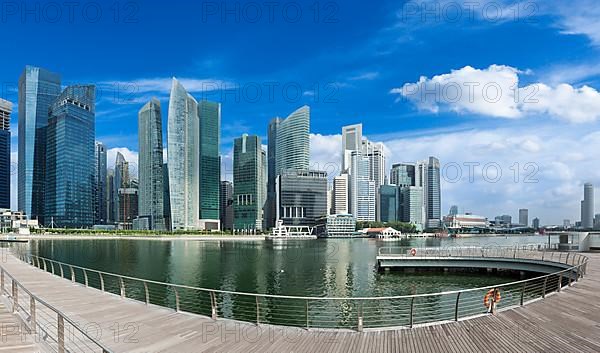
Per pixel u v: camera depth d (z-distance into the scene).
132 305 18.92
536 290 38.56
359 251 135.62
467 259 54.31
